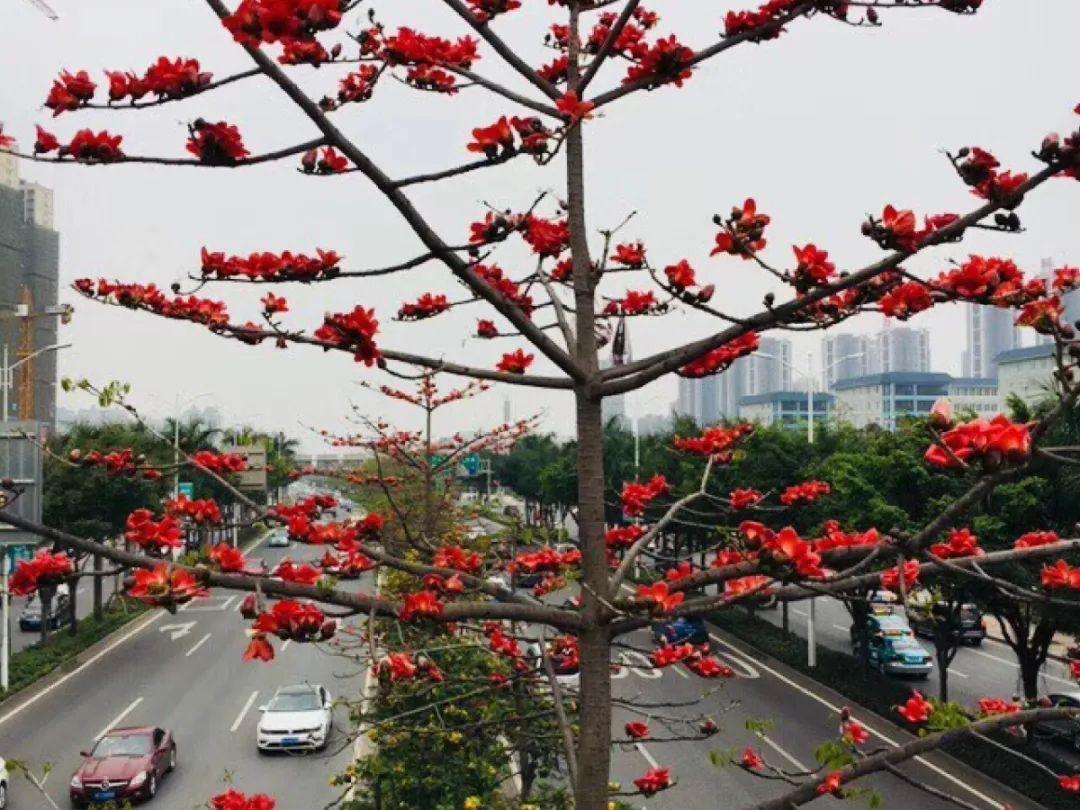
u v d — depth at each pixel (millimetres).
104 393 3332
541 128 2631
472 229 2852
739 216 2477
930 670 17953
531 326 2787
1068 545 2570
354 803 6852
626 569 2984
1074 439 10000
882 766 2719
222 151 2334
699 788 10672
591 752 2799
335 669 17562
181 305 2887
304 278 2752
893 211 2320
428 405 8328
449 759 6223
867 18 2912
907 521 11453
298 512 3711
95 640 20125
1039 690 16109
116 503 16656
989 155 2271
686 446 3814
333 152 2656
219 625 22297
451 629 5133
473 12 2951
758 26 2936
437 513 9000
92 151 2291
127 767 11141
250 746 13125
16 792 11500
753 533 2381
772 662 17906
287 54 2531
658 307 3566
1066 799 10031
